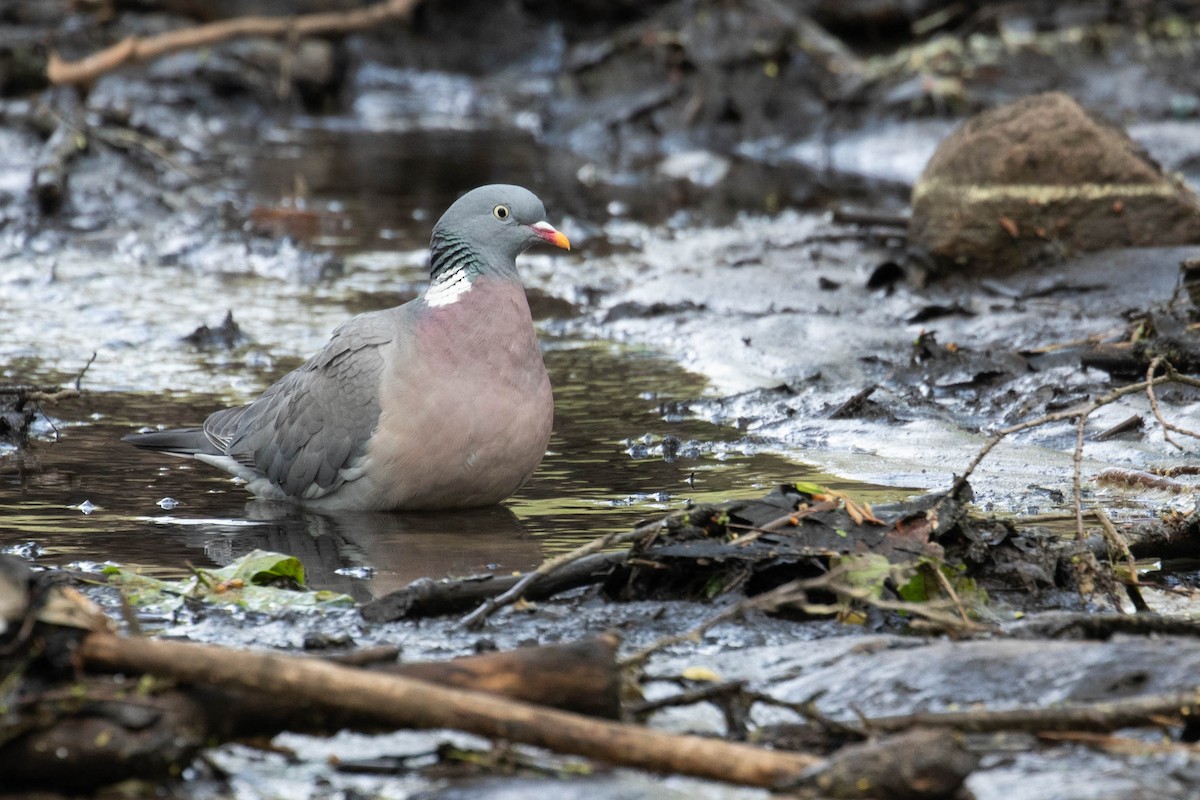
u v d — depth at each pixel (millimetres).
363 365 9938
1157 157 24875
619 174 27578
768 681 6863
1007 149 17188
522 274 19281
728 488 10617
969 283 17281
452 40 39750
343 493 10156
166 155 24453
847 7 33531
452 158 29062
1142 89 28500
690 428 12484
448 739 6262
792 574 8078
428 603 7902
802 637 7566
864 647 7102
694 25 31953
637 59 32406
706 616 7859
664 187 26234
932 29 33688
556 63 39406
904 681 6656
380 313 10289
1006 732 6152
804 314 16328
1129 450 11414
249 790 5801
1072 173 17125
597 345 15633
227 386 13695
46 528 9695
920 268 17500
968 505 8734
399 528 9766
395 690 5672
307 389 10258
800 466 11234
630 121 31188
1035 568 8250
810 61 31062
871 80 30000
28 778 5586
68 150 23188
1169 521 9070
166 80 32625
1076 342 14188
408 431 9797
